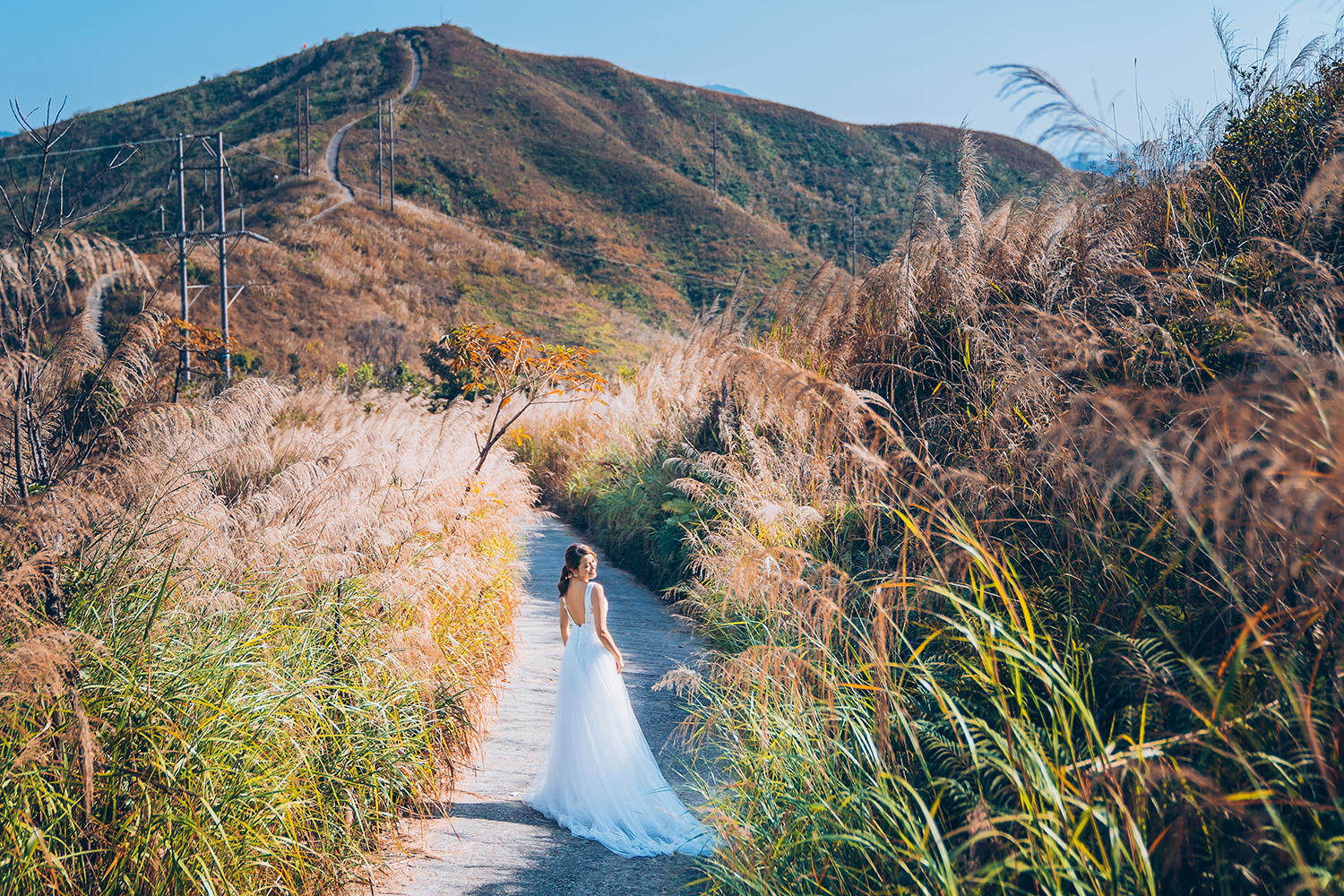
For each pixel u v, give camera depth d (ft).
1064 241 20.22
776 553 13.61
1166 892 7.11
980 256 21.76
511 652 25.49
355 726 13.82
